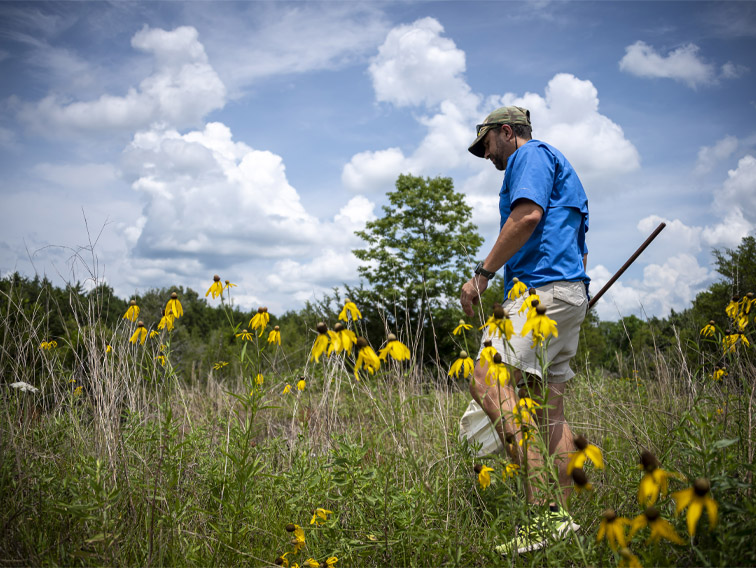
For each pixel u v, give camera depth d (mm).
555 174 2895
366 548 2154
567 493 2467
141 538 2135
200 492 2543
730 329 2555
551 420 2695
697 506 1204
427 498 2277
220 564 2033
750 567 1475
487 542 2059
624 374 5672
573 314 2754
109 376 2668
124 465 2291
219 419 3111
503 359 2535
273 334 2277
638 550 1691
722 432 2209
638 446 2637
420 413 3367
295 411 3297
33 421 2875
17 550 1911
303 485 2555
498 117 3168
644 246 2947
